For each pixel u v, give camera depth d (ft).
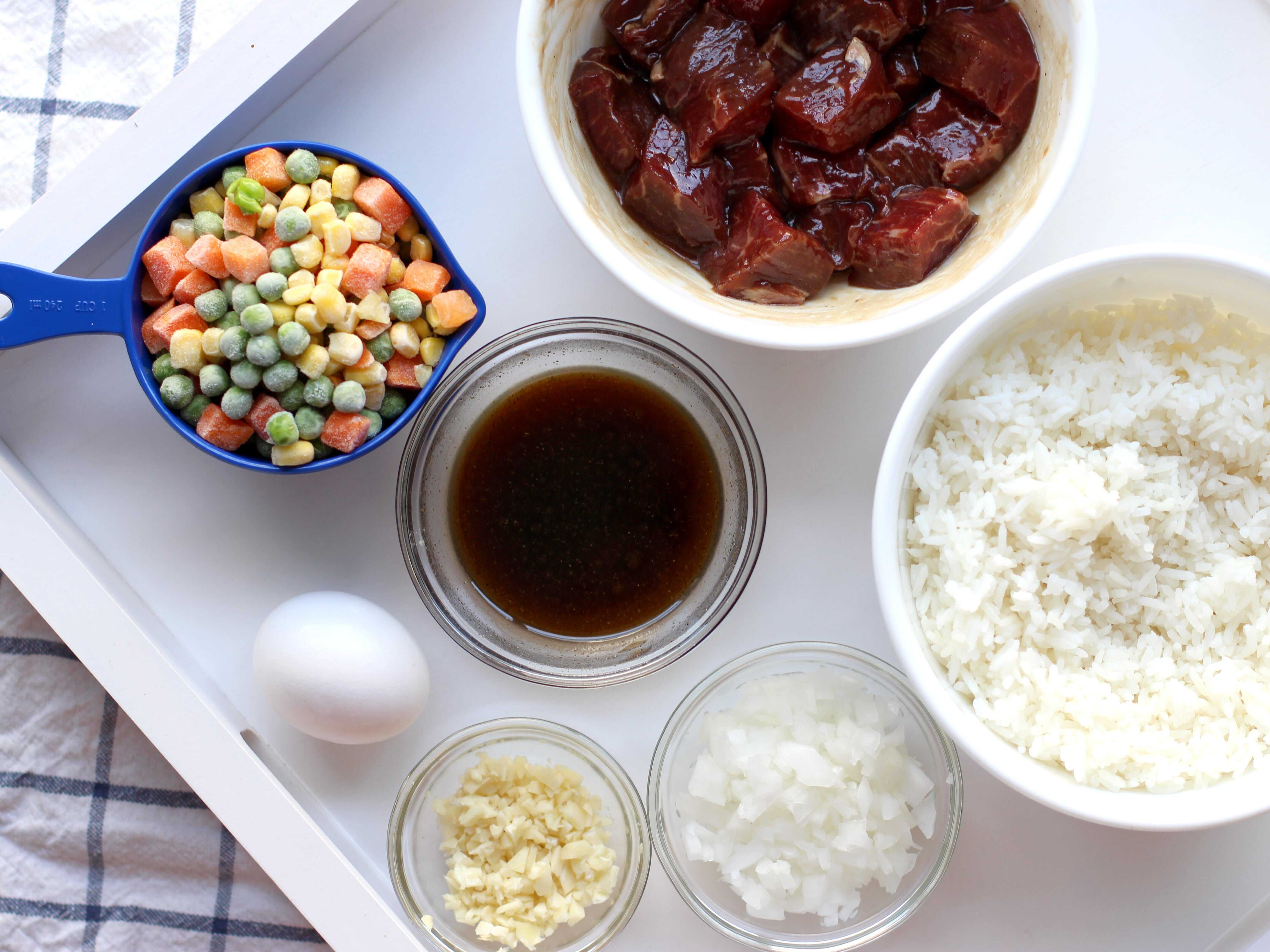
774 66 1.02
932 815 1.12
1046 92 0.98
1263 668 0.98
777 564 1.15
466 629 1.16
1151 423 1.00
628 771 1.16
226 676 1.15
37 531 1.07
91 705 1.22
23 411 1.15
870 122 0.99
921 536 1.00
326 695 1.06
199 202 1.04
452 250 1.14
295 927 1.22
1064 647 0.98
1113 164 1.11
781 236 0.98
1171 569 1.01
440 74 1.13
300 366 1.02
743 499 1.15
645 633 1.18
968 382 1.02
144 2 1.23
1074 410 0.99
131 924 1.22
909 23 0.98
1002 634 0.98
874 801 1.10
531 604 1.19
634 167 1.03
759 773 1.08
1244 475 1.02
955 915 1.15
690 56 0.99
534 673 1.14
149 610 1.15
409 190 1.13
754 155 1.01
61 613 1.07
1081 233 1.12
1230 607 0.98
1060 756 0.96
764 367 1.15
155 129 1.06
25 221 1.06
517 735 1.16
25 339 1.02
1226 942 1.11
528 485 1.19
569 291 1.14
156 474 1.16
